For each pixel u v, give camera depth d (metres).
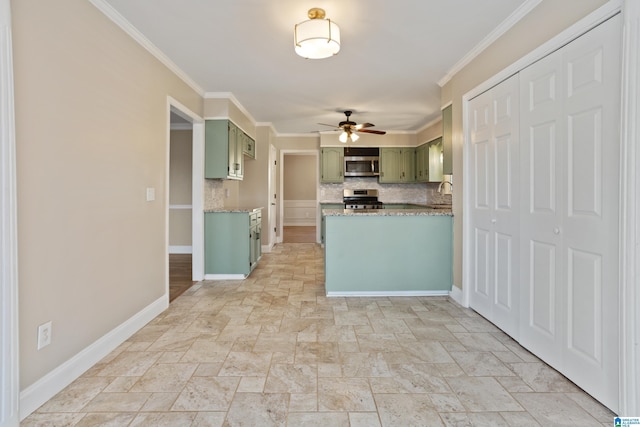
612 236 1.66
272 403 1.76
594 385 1.78
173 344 2.45
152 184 2.91
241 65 3.28
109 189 2.31
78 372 2.01
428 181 6.22
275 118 5.62
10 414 1.50
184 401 1.77
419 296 3.65
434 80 3.74
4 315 1.48
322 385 1.93
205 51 2.96
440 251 3.65
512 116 2.48
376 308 3.25
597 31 1.73
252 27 2.54
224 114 4.19
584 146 1.82
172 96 3.28
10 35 1.48
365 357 2.27
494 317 2.80
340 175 7.03
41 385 1.74
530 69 2.26
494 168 2.74
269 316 3.03
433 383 1.95
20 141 1.62
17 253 1.57
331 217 3.61
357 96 4.32
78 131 2.00
